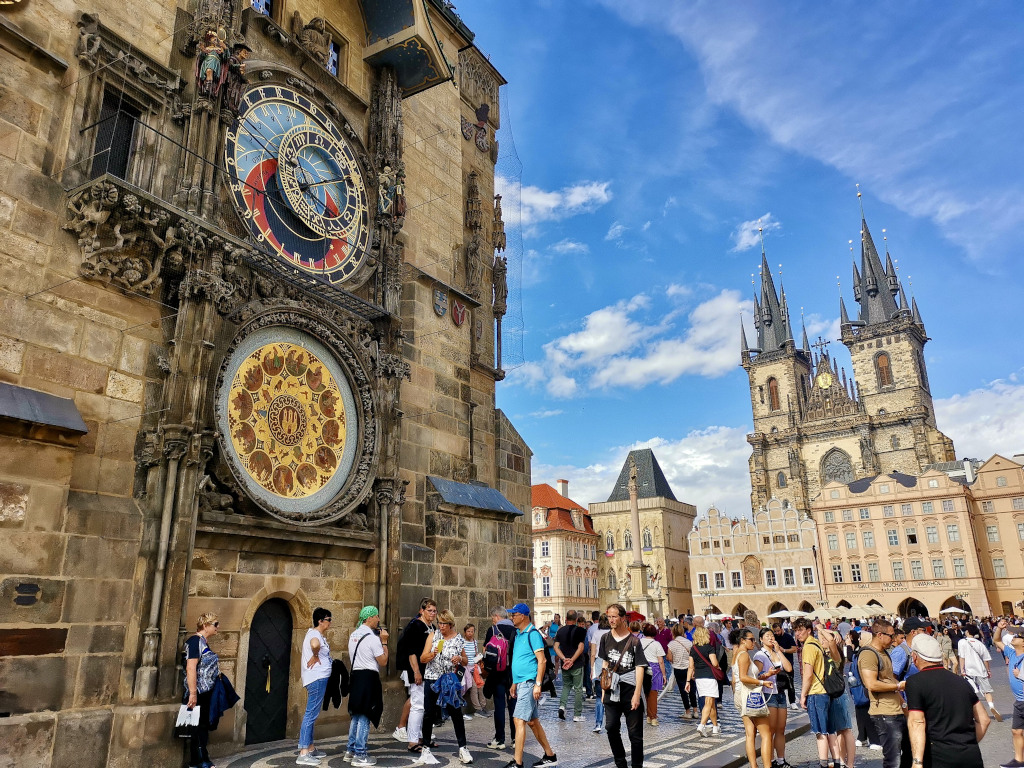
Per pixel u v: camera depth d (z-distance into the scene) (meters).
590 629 19.42
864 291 141.62
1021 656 12.64
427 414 20.64
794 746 14.75
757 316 155.25
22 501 10.68
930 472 93.69
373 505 17.12
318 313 16.47
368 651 12.09
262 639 14.47
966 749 7.73
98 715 10.95
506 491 24.81
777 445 133.12
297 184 17.08
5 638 10.23
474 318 24.47
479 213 25.53
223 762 12.04
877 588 93.88
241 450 14.20
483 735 15.55
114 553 11.70
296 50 18.03
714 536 106.12
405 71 21.45
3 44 11.91
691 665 16.14
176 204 13.87
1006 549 92.31
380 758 12.49
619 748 10.80
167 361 13.17
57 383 11.63
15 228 11.52
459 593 19.83
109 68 13.43
